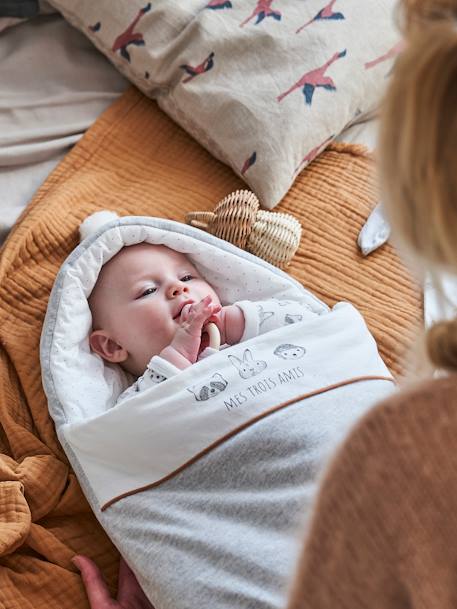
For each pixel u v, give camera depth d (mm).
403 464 511
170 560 1134
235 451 1190
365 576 533
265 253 1592
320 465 1135
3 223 1670
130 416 1235
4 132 1810
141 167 1798
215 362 1273
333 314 1345
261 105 1706
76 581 1222
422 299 1527
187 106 1783
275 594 1042
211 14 1799
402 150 506
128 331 1461
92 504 1255
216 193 1756
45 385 1377
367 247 1604
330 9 1781
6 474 1278
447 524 507
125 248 1515
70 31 1975
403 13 550
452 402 513
